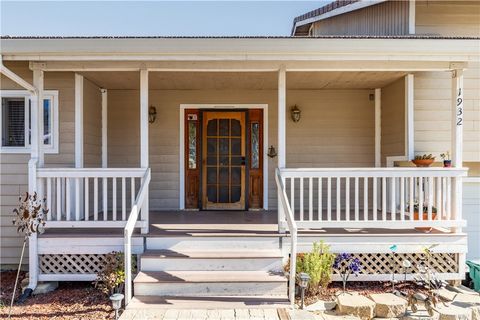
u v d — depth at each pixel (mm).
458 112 4625
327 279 4176
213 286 3918
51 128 5258
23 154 5195
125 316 3496
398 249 4492
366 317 3689
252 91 6512
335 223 4473
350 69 4621
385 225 4480
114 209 4496
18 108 5219
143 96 4527
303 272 3912
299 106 6535
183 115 6520
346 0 7023
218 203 6586
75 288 4520
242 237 4445
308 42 4203
